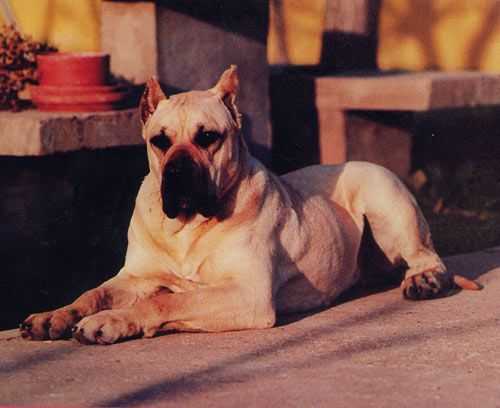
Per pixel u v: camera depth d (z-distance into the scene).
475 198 11.23
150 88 6.12
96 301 6.04
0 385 5.02
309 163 10.96
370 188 6.99
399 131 11.26
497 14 12.44
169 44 9.28
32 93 8.98
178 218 6.04
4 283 7.86
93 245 8.75
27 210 8.88
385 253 7.09
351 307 6.66
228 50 9.70
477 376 5.11
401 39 12.95
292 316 6.40
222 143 5.94
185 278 6.15
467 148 12.66
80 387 4.96
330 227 6.68
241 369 5.23
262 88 9.98
